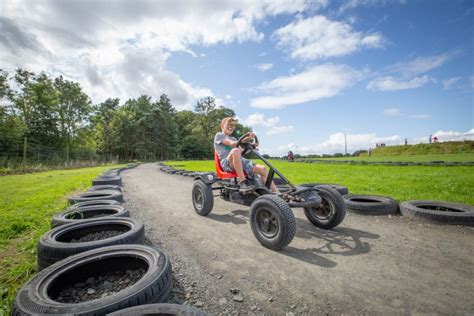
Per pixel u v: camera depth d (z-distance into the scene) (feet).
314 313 5.05
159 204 16.46
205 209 12.77
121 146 156.04
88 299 5.29
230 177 12.04
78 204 12.28
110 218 9.19
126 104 181.68
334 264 7.23
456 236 9.39
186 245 8.97
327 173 34.60
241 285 6.18
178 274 6.81
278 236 7.91
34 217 11.75
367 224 11.08
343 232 10.03
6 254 7.94
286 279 6.42
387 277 6.44
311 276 6.55
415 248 8.31
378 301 5.40
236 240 9.38
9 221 11.00
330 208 10.08
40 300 4.35
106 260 6.19
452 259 7.45
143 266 6.33
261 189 9.75
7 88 80.33
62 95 111.96
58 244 6.70
